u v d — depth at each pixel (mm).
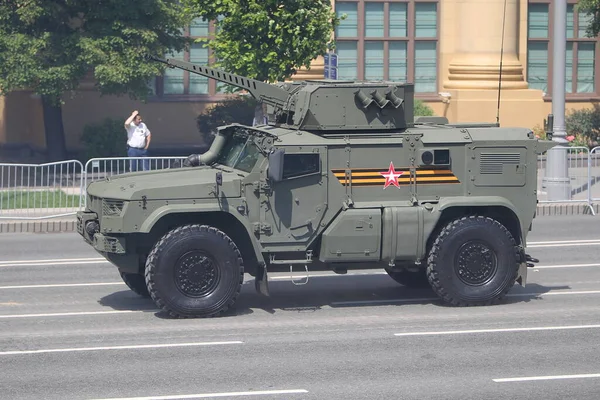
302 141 15078
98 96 38938
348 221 15062
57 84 31609
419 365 11969
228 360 12219
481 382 11234
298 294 16625
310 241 15117
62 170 25531
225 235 14656
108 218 14609
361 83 15734
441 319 14531
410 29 41281
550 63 42625
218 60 29234
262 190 14898
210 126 38625
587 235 23297
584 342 13070
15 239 23219
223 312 14859
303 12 26609
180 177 15148
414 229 15180
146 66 32125
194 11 28031
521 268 15562
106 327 14062
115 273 18625
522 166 15578
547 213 27031
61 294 16578
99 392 10867
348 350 12703
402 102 15531
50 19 32562
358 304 15766
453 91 40000
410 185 15336
